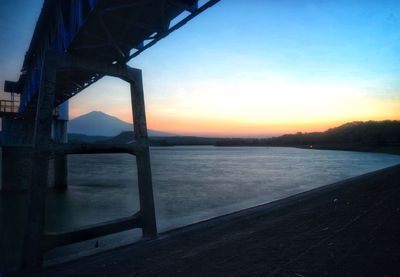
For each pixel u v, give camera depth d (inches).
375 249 283.1
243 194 1254.9
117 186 1585.9
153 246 408.8
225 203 1035.9
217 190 1380.4
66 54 454.6
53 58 439.2
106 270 323.3
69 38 458.9
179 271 287.1
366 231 351.3
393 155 5615.2
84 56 480.4
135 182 1750.7
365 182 936.3
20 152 1437.0
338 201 624.4
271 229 422.9
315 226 409.1
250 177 1999.3
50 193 1363.2
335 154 6343.5
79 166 3159.5
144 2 364.5
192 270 285.1
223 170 2613.2
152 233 483.2
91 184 1667.1
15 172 1423.5
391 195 612.4
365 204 542.3
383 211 460.4
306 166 3004.4
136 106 518.9
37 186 396.2
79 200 1173.1
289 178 1915.6
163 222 730.2
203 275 268.5
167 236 467.5
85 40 447.8
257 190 1381.6
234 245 354.6
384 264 244.5
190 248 372.8
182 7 368.5
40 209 394.6
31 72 1019.9
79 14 409.4
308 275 239.1
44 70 428.1
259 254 307.3
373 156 5231.3
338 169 2591.0
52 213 946.7
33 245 381.1
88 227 421.1
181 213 868.6
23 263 377.4
